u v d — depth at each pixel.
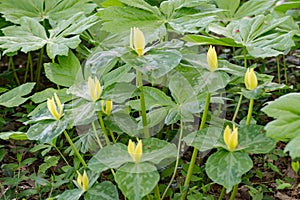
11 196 1.56
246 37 1.54
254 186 1.72
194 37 1.55
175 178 1.63
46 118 1.35
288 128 1.19
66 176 1.55
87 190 1.33
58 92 1.51
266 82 1.38
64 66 1.52
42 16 1.82
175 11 1.50
